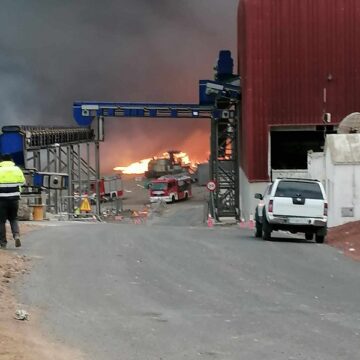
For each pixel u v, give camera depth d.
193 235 30.14
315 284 16.05
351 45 68.38
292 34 68.38
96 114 86.31
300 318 12.02
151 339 10.32
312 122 68.25
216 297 14.05
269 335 10.66
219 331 10.92
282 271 18.09
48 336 10.28
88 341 10.10
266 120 68.38
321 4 68.31
